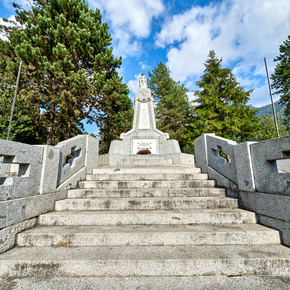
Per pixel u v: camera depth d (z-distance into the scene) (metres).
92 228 2.93
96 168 5.88
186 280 2.07
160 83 28.92
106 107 14.69
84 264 2.18
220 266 2.16
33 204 3.06
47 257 2.26
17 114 10.65
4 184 2.70
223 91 21.72
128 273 2.15
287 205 2.54
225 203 3.61
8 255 2.33
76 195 4.17
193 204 3.61
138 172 5.57
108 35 13.70
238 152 3.68
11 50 11.65
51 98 12.13
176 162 8.71
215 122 19.14
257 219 3.12
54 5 12.84
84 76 11.02
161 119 27.31
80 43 11.98
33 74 10.92
